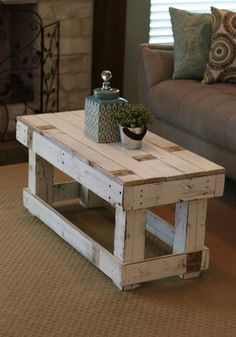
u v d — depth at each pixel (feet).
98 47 14.78
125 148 8.80
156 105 12.51
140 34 15.23
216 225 10.48
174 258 8.43
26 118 10.02
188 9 15.96
